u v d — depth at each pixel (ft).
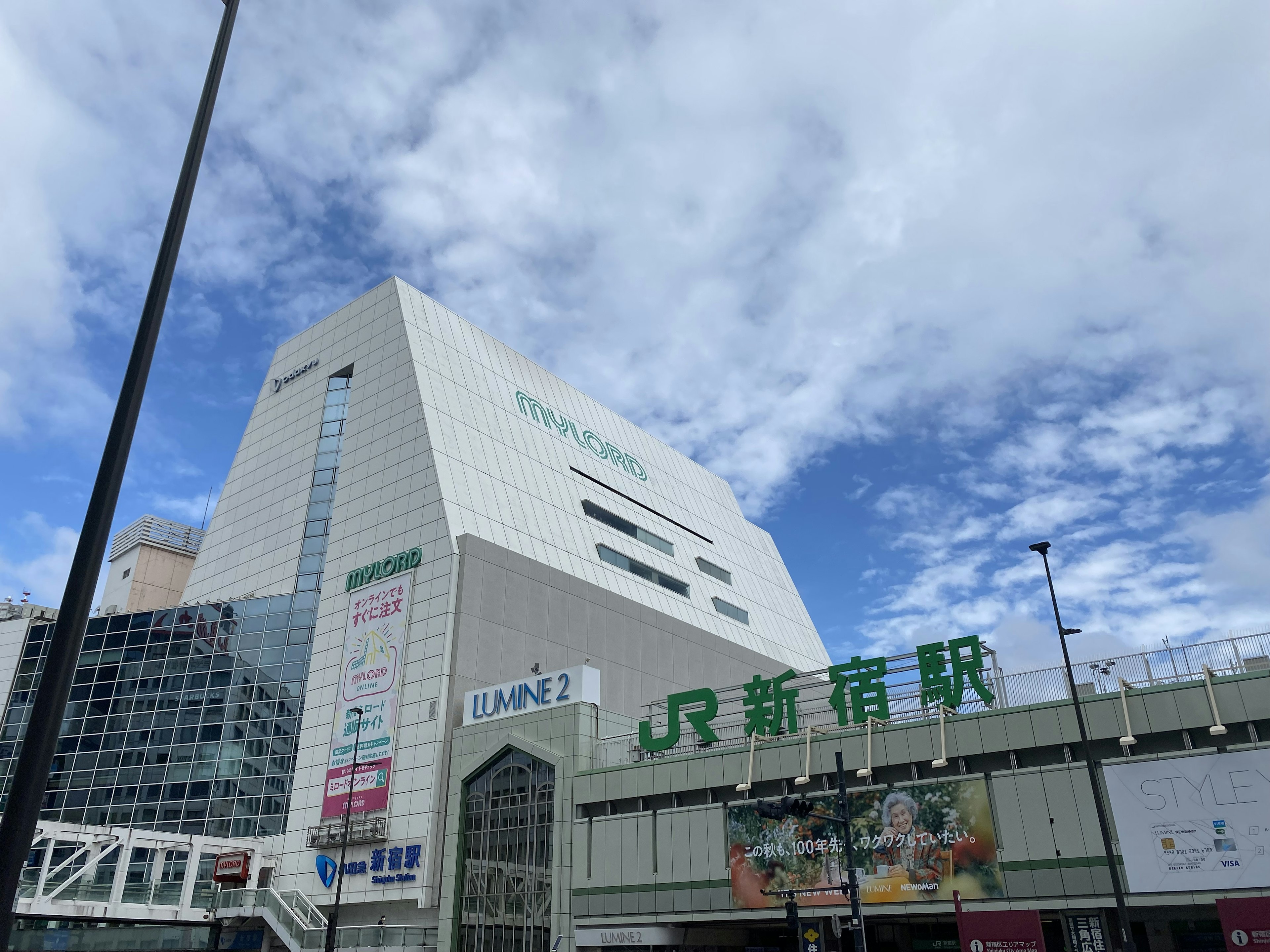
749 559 363.15
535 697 184.24
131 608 311.27
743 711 158.61
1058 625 109.19
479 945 171.22
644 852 155.22
